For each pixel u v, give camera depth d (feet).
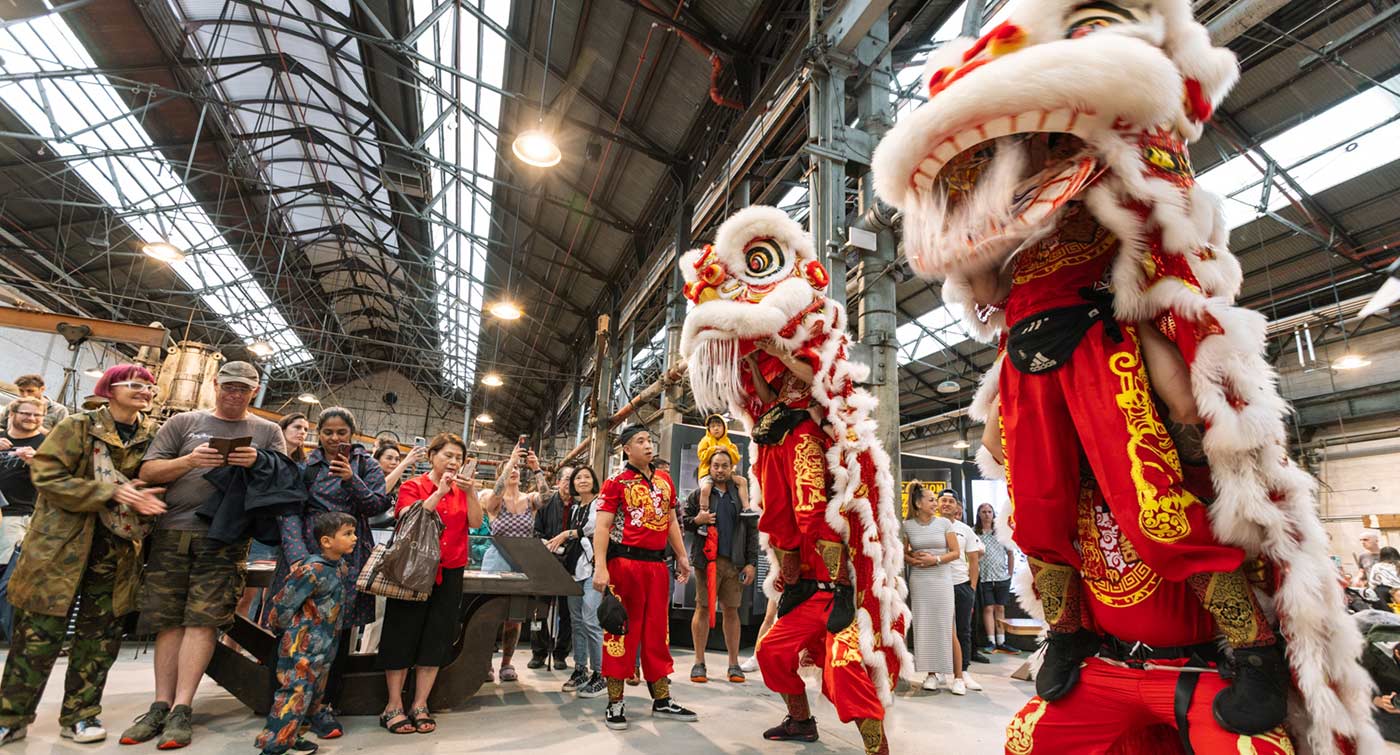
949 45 3.69
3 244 44.68
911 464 28.07
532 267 54.29
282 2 31.68
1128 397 3.02
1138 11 3.26
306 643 8.35
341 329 77.20
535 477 20.16
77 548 8.16
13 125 36.42
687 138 33.06
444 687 10.61
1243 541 2.76
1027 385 3.41
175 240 50.21
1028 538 3.41
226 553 8.82
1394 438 32.71
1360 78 22.49
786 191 31.48
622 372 47.78
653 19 26.02
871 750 6.00
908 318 43.98
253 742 8.42
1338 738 2.59
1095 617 3.41
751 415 7.29
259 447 9.57
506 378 84.38
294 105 39.99
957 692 13.19
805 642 7.51
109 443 8.39
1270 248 30.89
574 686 12.57
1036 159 3.38
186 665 8.41
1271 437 2.65
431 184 46.42
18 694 7.98
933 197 3.58
